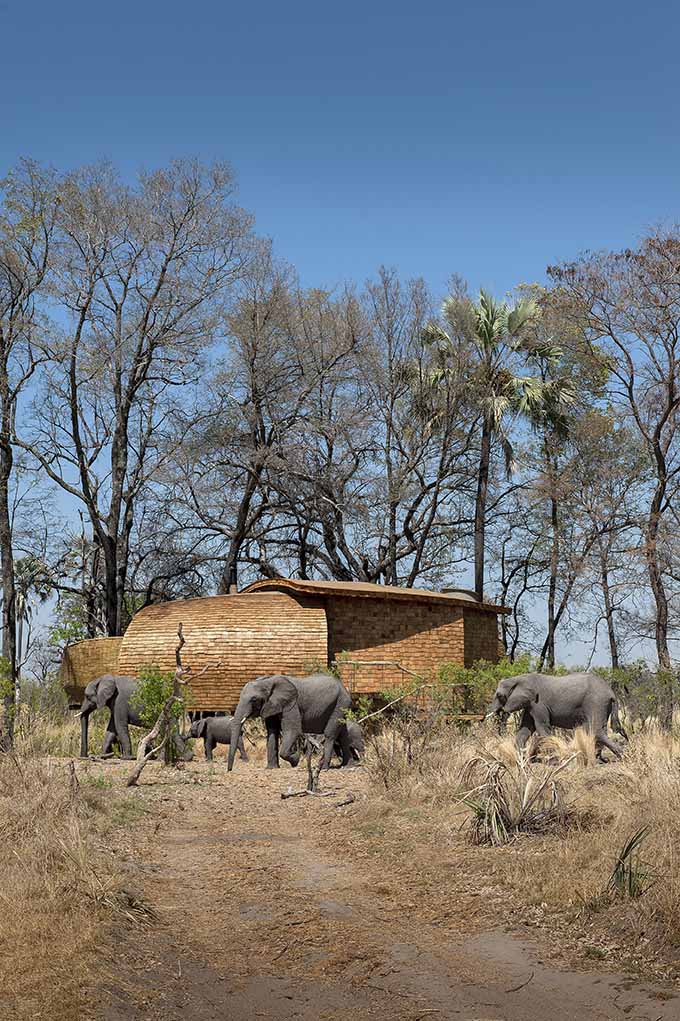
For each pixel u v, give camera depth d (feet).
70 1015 18.29
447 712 77.00
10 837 31.01
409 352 132.05
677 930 22.84
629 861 26.66
